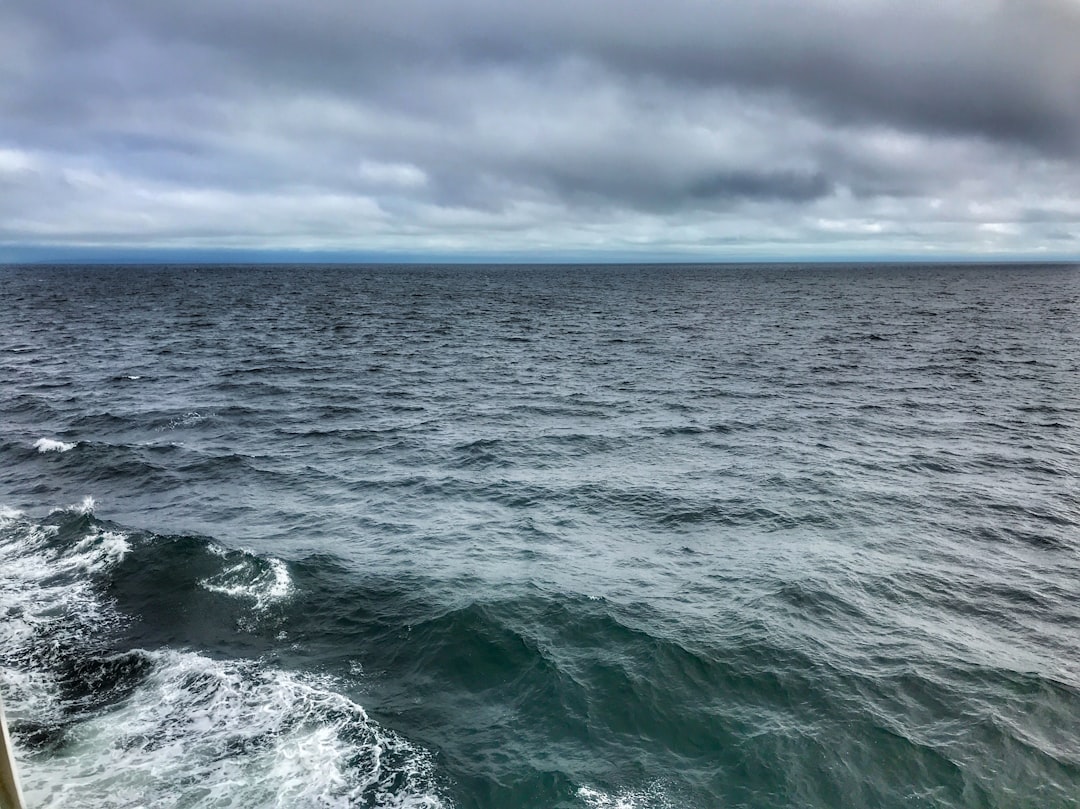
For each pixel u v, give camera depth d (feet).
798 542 78.02
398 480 98.84
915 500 90.43
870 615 63.10
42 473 99.30
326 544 76.69
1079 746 47.55
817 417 134.00
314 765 44.50
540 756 46.21
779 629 60.18
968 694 52.39
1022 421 130.52
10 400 143.43
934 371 182.29
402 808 41.55
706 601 64.90
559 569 71.31
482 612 61.98
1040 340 242.99
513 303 442.09
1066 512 86.89
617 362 202.39
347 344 242.17
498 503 90.12
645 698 51.62
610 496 92.22
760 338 255.91
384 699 51.57
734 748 46.91
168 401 146.20
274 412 138.82
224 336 258.37
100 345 228.43
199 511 86.33
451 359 209.26
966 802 42.80
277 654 56.80
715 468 103.40
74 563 70.90
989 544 77.92
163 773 43.42
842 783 44.11
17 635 58.23
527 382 172.35
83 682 52.44
